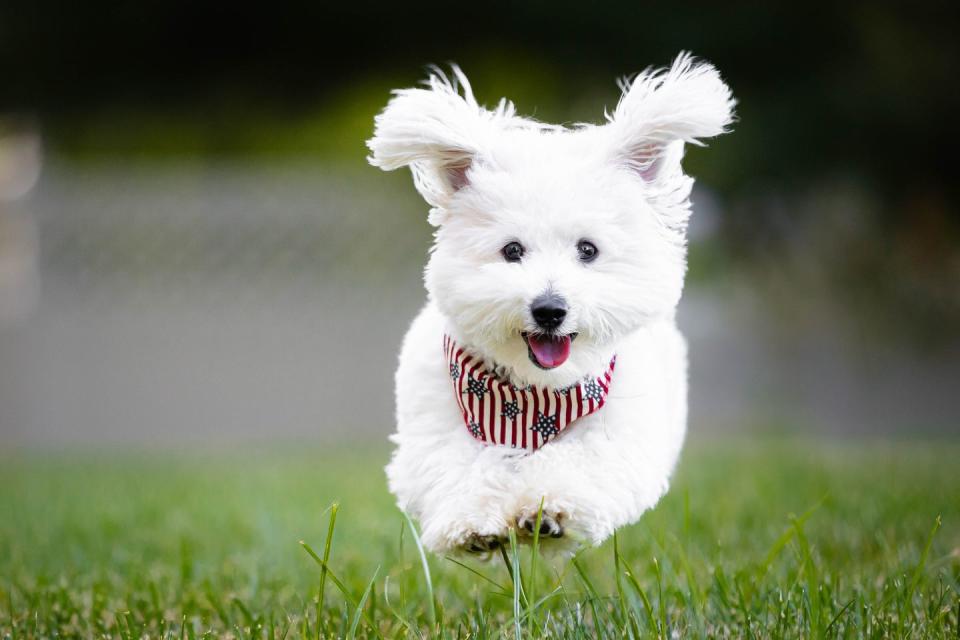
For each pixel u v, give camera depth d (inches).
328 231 542.9
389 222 547.2
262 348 535.5
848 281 612.4
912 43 598.9
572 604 162.6
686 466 338.6
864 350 586.9
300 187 553.6
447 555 146.6
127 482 348.5
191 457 453.7
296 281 539.2
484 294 144.5
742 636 143.9
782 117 616.7
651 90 159.9
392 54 742.5
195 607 169.2
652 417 156.2
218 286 535.8
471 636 142.3
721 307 597.0
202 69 761.6
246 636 147.8
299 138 727.1
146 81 759.7
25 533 251.0
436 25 719.7
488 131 158.9
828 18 625.6
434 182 161.5
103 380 531.8
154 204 537.0
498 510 141.3
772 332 584.7
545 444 150.3
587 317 144.3
